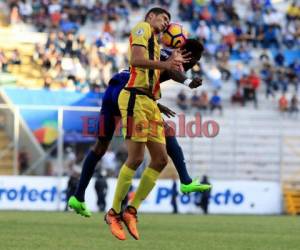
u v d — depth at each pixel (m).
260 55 66.88
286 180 57.09
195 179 17.77
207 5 69.25
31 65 60.78
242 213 51.72
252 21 68.88
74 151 49.88
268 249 20.33
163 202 50.09
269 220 39.38
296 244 22.44
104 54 61.44
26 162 50.06
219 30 67.25
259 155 57.75
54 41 61.31
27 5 65.25
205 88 62.81
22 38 63.31
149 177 17.44
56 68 60.12
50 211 45.53
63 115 50.59
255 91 61.81
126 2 68.56
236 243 22.38
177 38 17.98
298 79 65.19
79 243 20.89
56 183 48.34
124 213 17.58
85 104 52.34
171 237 24.55
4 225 29.12
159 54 17.05
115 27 66.38
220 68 63.88
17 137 46.56
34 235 23.80
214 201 51.31
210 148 56.16
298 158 58.47
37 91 52.41
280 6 72.81
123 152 49.72
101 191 47.94
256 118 60.75
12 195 48.12
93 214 42.16
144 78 16.86
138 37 16.55
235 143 56.78
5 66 60.09
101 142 17.89
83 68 60.19
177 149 17.72
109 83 17.62
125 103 16.91
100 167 48.84
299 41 69.06
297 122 61.31
